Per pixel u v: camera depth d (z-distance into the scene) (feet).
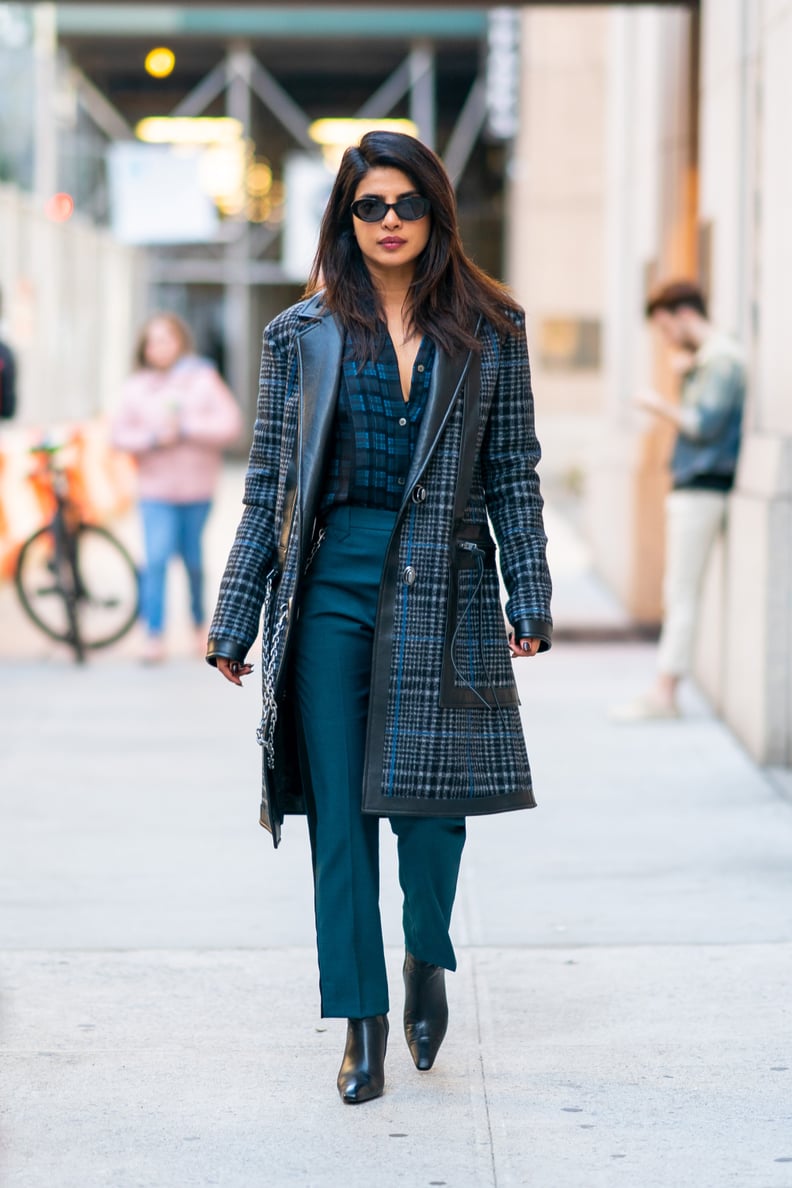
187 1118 22.81
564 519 121.08
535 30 141.79
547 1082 23.97
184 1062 24.90
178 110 189.26
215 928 31.45
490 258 190.80
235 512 119.34
